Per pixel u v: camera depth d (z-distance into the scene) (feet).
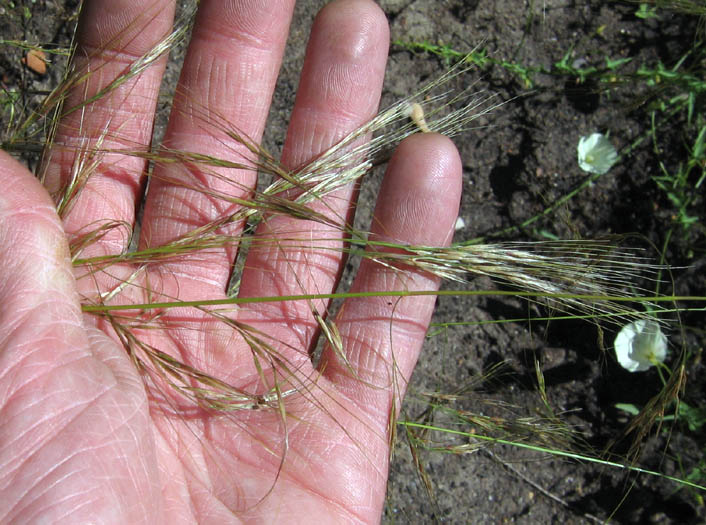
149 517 0.40
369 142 0.54
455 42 0.73
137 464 0.40
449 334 0.69
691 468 0.66
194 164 0.54
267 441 0.48
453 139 0.71
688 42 0.71
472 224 0.71
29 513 0.37
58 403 0.39
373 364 0.52
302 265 0.53
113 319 0.47
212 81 0.54
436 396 0.63
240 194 0.55
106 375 0.41
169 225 0.54
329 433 0.49
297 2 0.72
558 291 0.49
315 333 0.54
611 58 0.72
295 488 0.47
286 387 0.50
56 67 0.70
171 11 0.54
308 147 0.54
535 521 0.67
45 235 0.42
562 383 0.68
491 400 0.67
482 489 0.68
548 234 0.69
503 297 0.69
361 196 0.70
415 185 0.52
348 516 0.47
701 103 0.69
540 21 0.72
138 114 0.55
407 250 0.50
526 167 0.71
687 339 0.68
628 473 0.67
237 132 0.55
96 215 0.53
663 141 0.70
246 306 0.53
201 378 0.47
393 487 0.68
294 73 0.72
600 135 0.67
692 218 0.67
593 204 0.70
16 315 0.40
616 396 0.68
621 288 0.67
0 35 0.70
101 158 0.51
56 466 0.38
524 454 0.68
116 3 0.52
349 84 0.53
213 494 0.47
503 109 0.71
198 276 0.53
